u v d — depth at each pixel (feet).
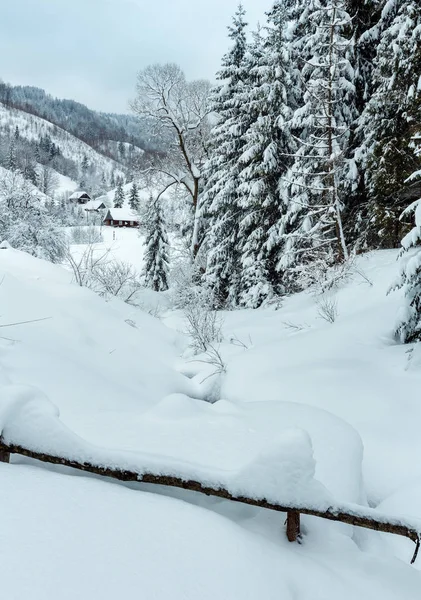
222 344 32.30
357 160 40.60
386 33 36.96
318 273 40.55
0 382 9.84
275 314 40.04
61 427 7.11
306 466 6.52
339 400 18.58
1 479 6.12
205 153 72.90
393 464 13.97
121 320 27.37
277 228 49.11
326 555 6.65
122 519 5.51
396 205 38.88
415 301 21.45
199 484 6.61
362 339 24.90
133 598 4.10
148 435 9.88
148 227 82.79
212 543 5.35
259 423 11.83
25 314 20.10
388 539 10.28
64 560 4.42
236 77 59.26
